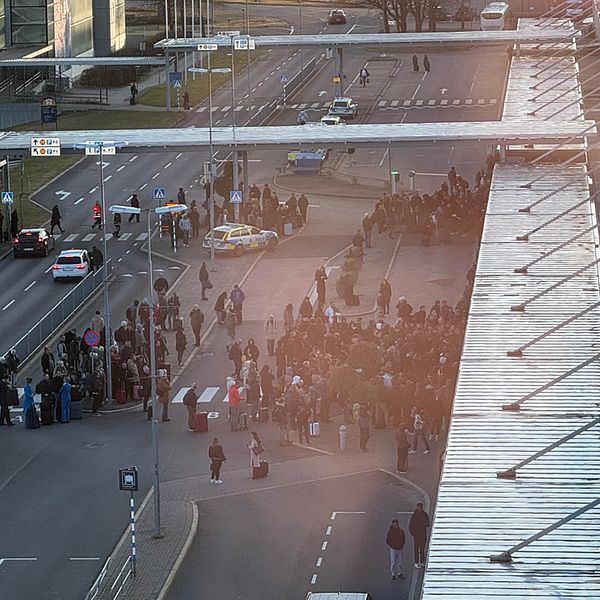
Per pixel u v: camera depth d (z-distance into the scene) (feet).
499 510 266.57
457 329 442.09
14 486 392.47
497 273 415.23
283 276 588.09
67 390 437.17
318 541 354.95
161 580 334.85
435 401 410.31
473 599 236.22
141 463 406.62
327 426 428.56
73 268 583.99
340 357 444.96
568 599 235.61
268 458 407.44
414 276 579.48
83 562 347.56
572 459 288.10
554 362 342.64
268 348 491.31
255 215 646.33
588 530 258.78
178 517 368.89
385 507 372.79
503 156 609.01
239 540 356.79
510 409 314.14
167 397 435.94
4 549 355.15
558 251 436.76
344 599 290.56
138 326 474.49
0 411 437.99
